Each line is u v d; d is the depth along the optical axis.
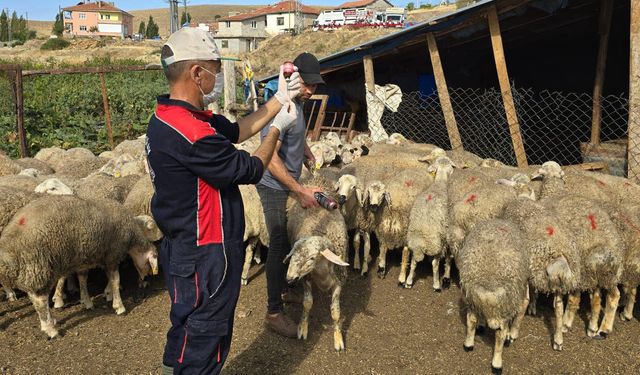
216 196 3.01
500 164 8.58
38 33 149.38
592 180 6.80
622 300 5.86
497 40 9.76
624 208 5.82
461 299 6.11
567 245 4.95
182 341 3.08
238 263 3.16
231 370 4.65
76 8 119.69
